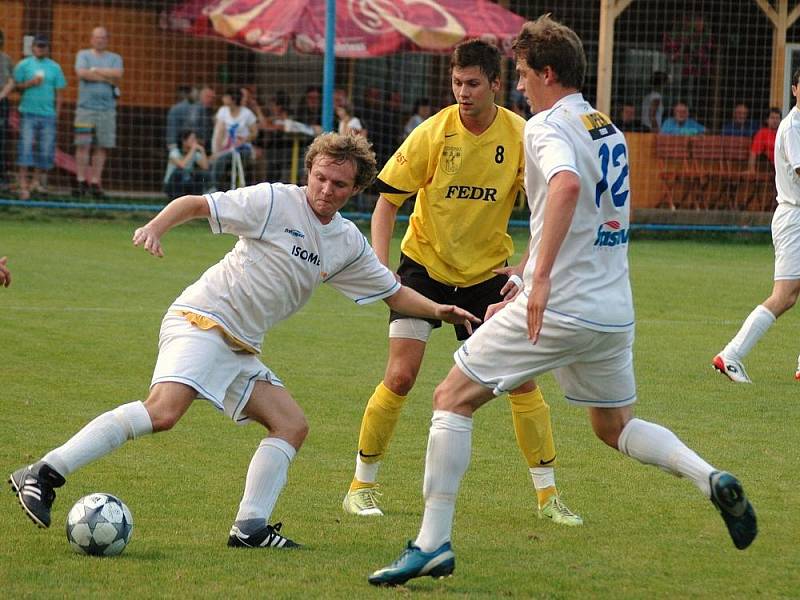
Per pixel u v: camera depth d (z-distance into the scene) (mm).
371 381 22891
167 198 49281
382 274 13680
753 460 17844
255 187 13164
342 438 18781
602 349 12305
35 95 46375
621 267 12461
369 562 12656
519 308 12117
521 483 16547
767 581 12414
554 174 11516
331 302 32688
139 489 15406
